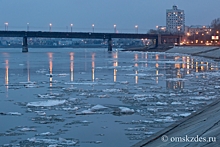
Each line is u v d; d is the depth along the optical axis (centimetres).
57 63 8525
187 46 16825
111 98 3244
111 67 7100
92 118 2425
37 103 2933
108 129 2136
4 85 4228
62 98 3244
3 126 2200
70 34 16362
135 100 3130
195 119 2080
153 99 3186
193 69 6812
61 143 1859
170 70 6525
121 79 4919
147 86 4141
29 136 1988
